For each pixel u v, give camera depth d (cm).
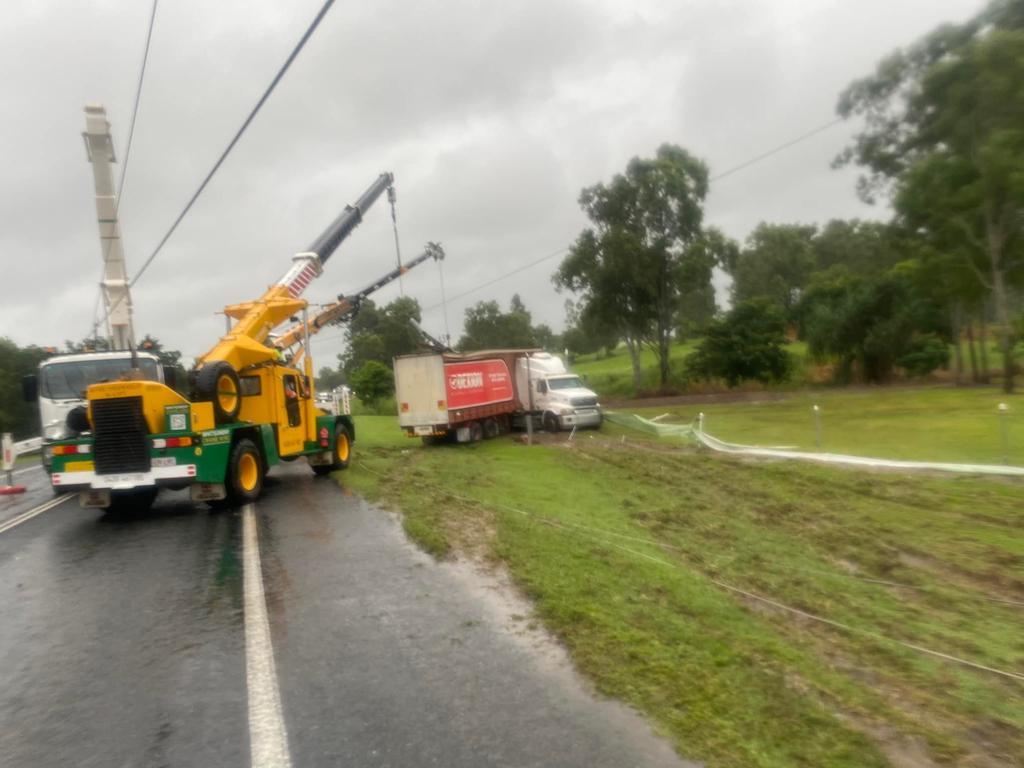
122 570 922
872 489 1462
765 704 494
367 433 3189
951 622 785
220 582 834
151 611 742
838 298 5322
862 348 5025
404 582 794
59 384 1694
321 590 779
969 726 522
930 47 3881
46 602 799
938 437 2200
